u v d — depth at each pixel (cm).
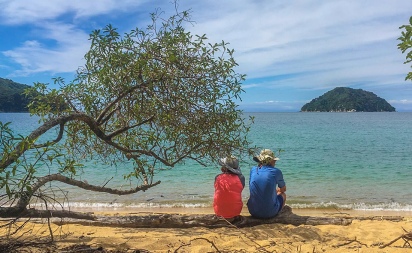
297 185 1331
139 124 514
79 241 466
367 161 1983
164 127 532
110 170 1545
